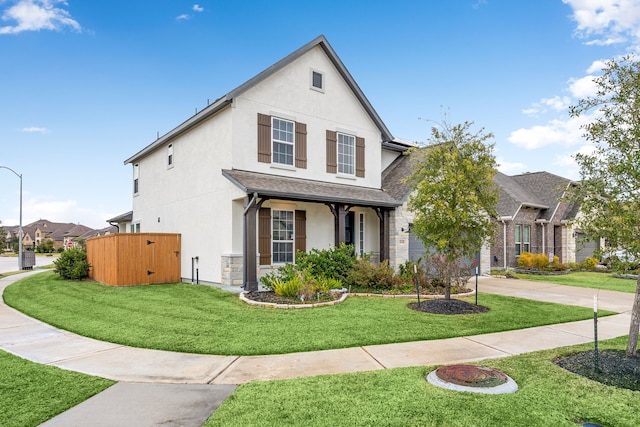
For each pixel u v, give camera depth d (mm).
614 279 16578
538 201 23562
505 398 4055
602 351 5777
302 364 5242
